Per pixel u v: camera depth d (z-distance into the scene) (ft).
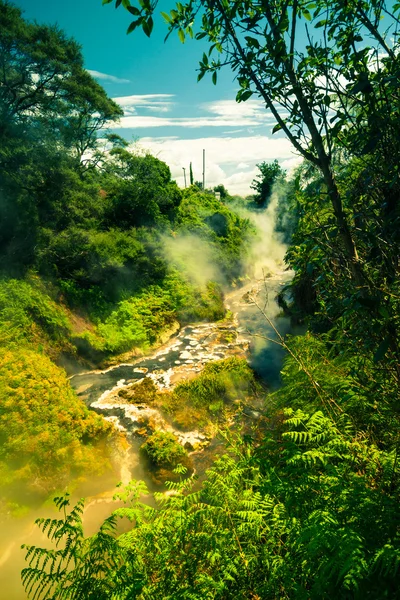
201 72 6.50
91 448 29.94
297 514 8.04
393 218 5.39
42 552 8.84
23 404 29.60
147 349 56.75
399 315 5.76
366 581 6.27
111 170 87.04
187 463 29.43
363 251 6.64
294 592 7.02
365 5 5.88
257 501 8.82
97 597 7.54
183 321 67.87
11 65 62.03
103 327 58.29
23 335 44.75
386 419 9.20
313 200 6.77
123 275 68.64
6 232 55.11
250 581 7.58
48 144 59.62
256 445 14.20
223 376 41.22
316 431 9.86
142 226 80.33
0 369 33.78
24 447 26.55
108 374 49.08
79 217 66.18
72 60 68.80
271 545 7.76
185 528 8.63
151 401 40.40
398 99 5.47
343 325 7.23
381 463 8.50
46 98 64.49
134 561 8.25
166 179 95.14
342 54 6.28
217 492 9.73
